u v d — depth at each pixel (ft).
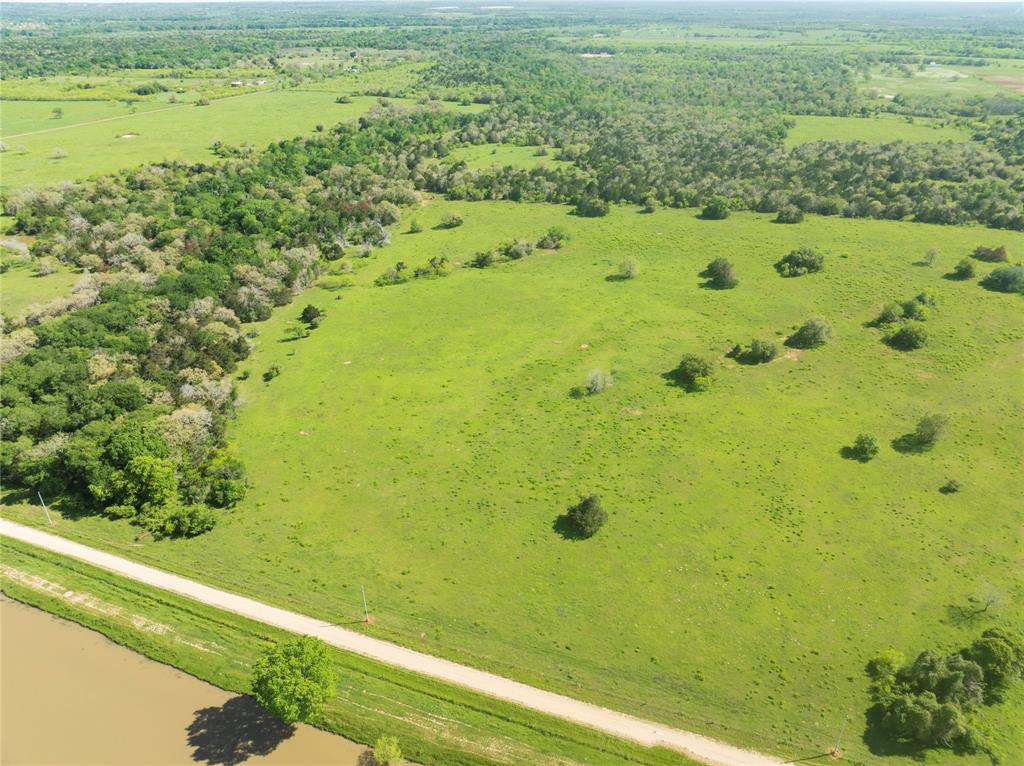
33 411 282.77
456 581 220.84
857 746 169.99
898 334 351.87
